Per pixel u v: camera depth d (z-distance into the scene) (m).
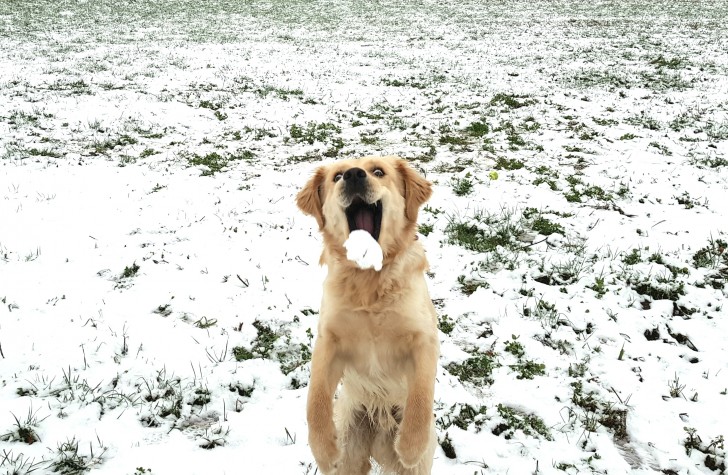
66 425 1.21
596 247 2.15
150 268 1.94
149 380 1.38
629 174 2.99
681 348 1.57
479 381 1.44
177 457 1.15
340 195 1.16
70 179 2.79
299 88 5.11
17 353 1.44
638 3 11.44
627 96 4.86
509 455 1.20
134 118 3.99
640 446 1.24
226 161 3.20
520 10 11.05
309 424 1.03
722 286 1.88
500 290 1.87
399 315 1.08
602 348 1.57
